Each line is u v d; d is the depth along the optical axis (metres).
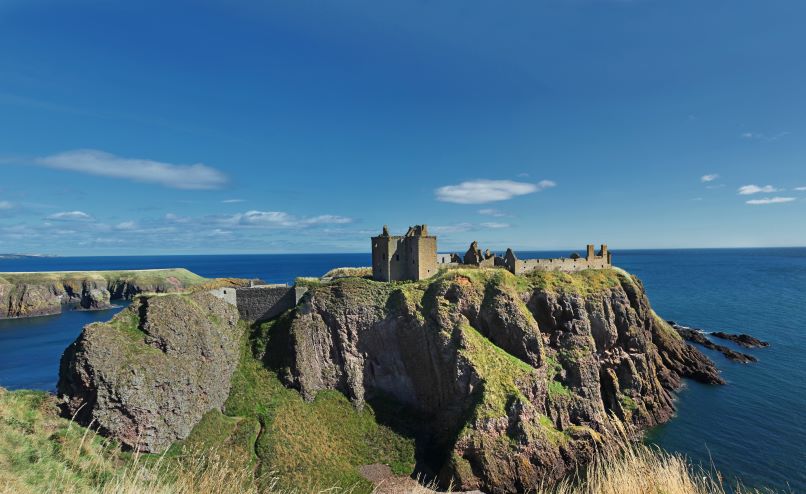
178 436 54.81
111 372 51.38
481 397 65.12
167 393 55.38
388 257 81.00
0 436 34.25
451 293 75.19
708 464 62.12
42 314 168.12
